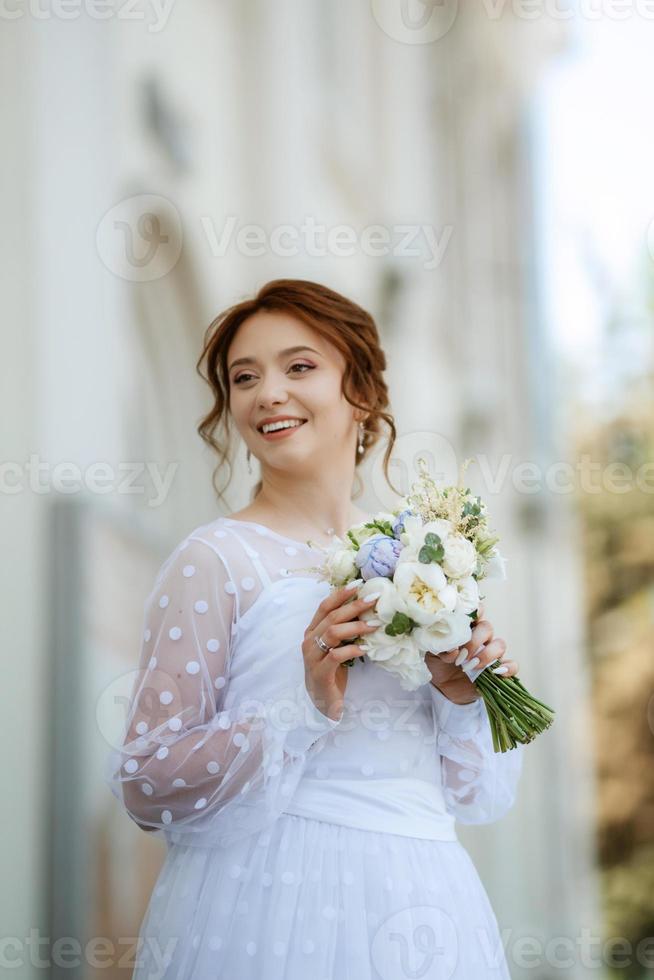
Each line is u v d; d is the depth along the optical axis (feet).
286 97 22.89
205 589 9.14
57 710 13.01
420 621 8.41
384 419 10.58
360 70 26.96
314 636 8.60
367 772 9.11
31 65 14.20
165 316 17.65
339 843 8.86
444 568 8.68
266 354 9.95
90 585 13.64
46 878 12.74
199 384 18.72
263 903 8.68
